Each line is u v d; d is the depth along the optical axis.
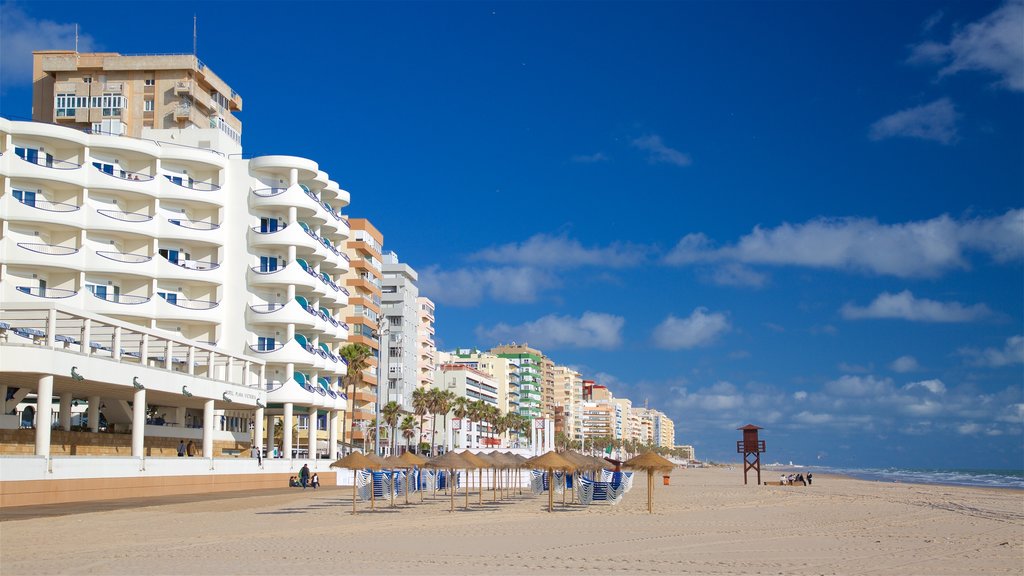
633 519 36.69
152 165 68.50
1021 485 136.50
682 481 109.69
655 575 20.14
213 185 71.19
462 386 192.75
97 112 98.25
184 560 21.50
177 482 51.59
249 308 70.38
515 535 28.84
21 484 39.00
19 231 62.84
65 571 19.38
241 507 41.41
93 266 64.31
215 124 103.25
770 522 36.16
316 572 19.81
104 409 57.44
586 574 20.11
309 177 73.94
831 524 35.62
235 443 71.25
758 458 91.75
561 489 52.66
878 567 22.06
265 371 70.75
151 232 67.19
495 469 48.47
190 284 70.44
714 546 26.28
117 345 47.53
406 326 147.38
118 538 26.58
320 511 39.59
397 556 22.84
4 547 23.94
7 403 47.41
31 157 63.09
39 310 42.69
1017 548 26.66
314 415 73.62
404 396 145.50
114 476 45.56
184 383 53.31
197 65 100.75
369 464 38.44
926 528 34.16
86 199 64.81
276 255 72.06
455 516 37.31
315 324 72.31
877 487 90.56
